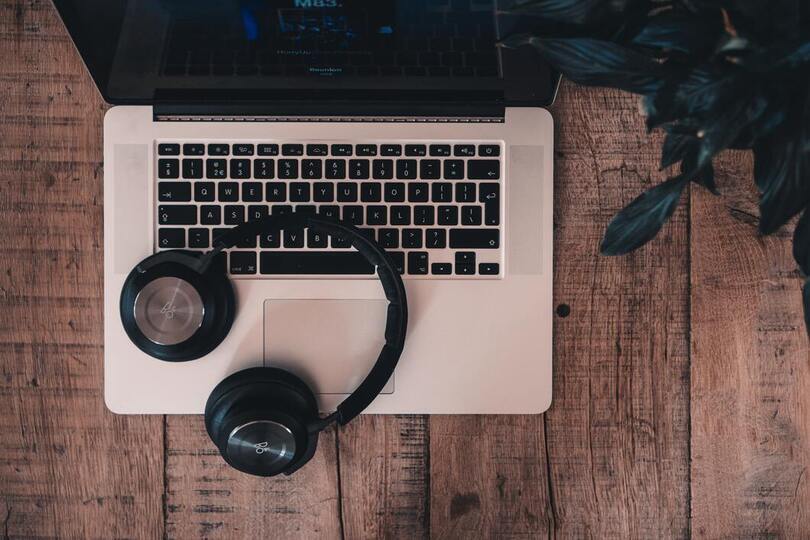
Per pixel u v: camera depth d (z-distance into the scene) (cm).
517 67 70
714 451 75
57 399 73
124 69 68
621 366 74
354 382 72
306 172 71
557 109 74
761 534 75
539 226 72
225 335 70
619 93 74
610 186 74
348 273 71
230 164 71
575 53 48
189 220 71
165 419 74
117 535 74
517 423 74
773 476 75
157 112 70
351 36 67
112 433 74
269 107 70
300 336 71
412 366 72
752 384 75
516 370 72
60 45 73
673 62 49
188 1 63
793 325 74
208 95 70
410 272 72
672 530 75
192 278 67
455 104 71
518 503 75
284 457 66
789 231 74
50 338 73
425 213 71
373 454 74
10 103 73
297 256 71
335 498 74
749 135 50
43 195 73
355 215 71
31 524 74
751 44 43
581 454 75
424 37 66
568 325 74
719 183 74
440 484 74
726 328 75
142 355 71
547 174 72
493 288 72
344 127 71
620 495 75
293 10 63
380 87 70
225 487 74
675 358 74
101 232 73
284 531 74
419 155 71
